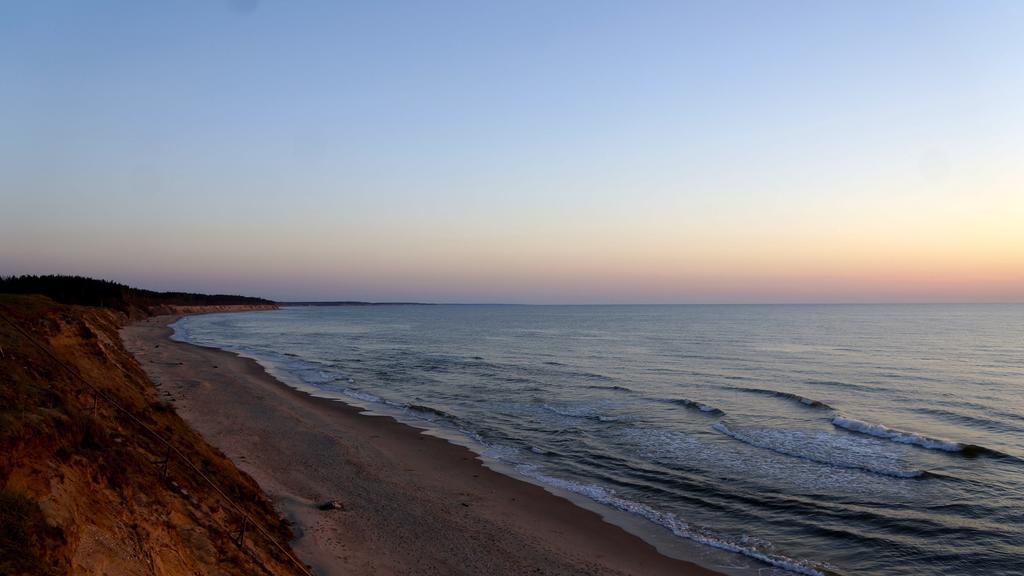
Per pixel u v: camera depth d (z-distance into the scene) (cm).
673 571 1257
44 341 1742
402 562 1209
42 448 774
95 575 650
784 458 2066
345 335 8494
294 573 1027
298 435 2198
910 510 1582
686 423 2608
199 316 13912
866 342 6862
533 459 2067
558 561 1281
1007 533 1442
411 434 2370
